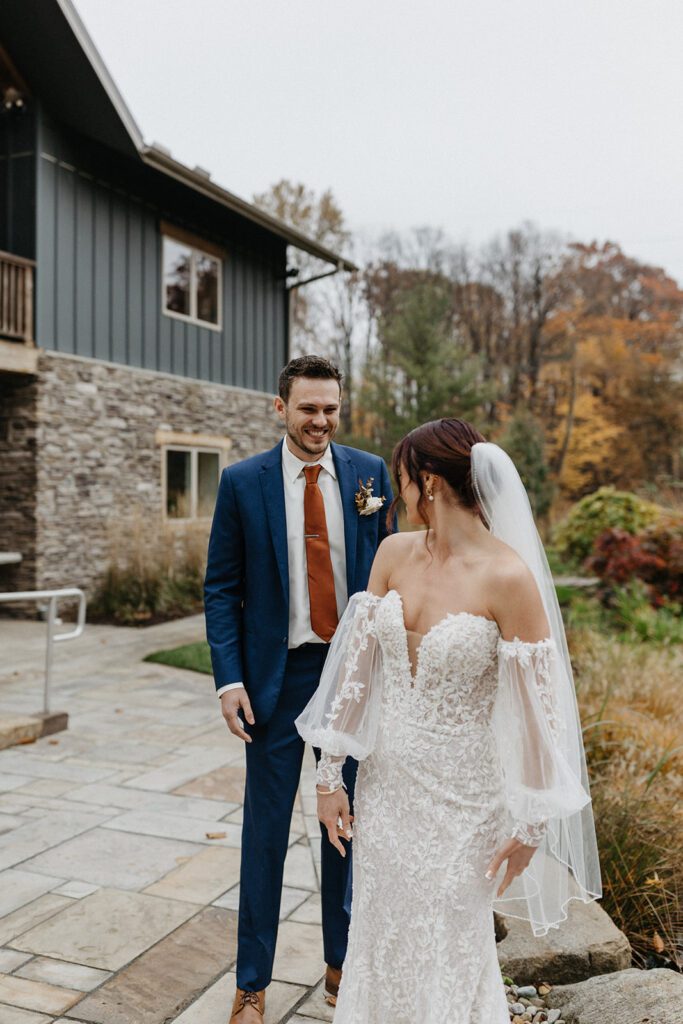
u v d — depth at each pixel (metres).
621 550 10.23
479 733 1.79
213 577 2.52
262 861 2.39
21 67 10.32
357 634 1.96
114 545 11.57
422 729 1.79
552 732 1.70
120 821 3.90
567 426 29.28
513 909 2.21
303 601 2.46
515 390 31.05
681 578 9.77
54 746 5.18
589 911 2.89
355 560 2.47
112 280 11.87
